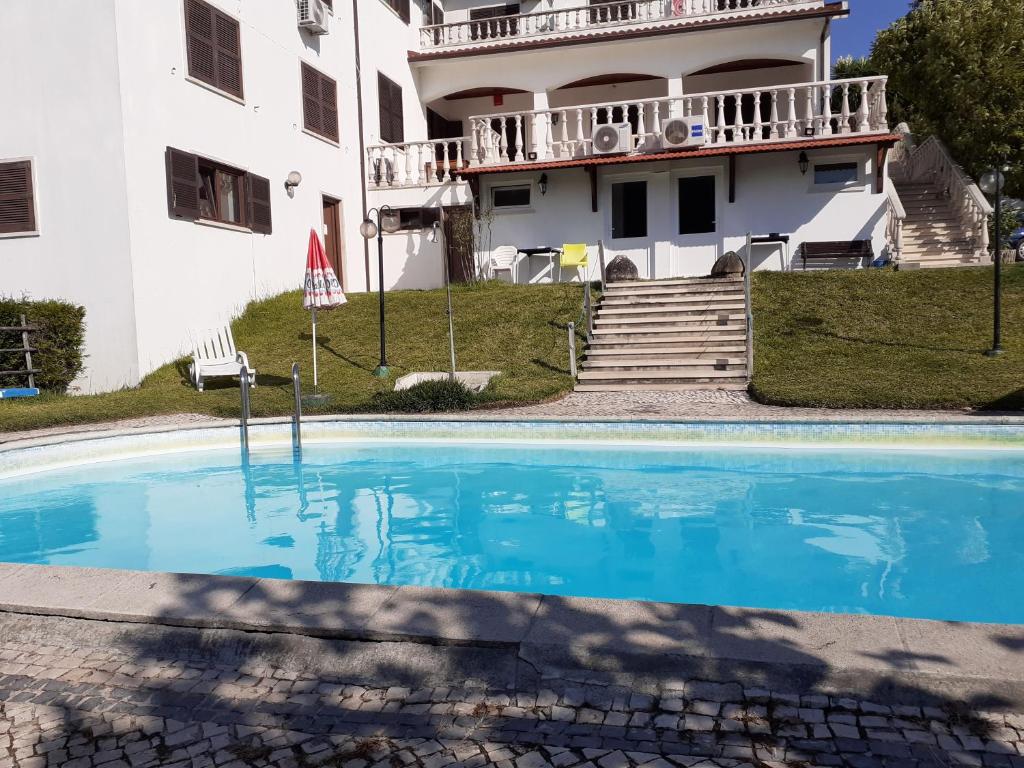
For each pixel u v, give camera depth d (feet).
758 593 17.30
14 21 43.52
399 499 25.98
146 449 32.45
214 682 10.91
